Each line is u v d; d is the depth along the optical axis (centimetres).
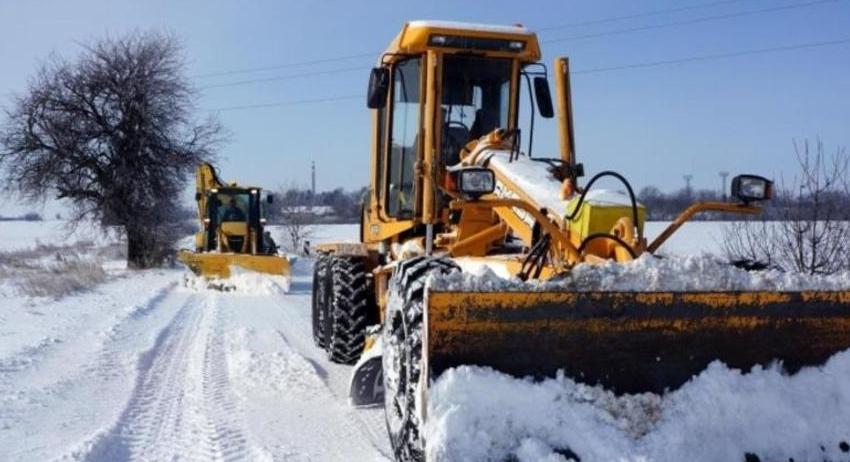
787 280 408
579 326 385
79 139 2511
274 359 802
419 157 671
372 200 805
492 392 372
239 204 2116
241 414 605
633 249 436
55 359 783
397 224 715
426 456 365
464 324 374
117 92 2514
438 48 661
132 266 2519
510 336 380
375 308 790
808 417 395
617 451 366
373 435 549
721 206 493
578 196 482
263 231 2202
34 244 3928
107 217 2508
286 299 1525
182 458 494
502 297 375
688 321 396
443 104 684
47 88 2516
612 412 383
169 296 1551
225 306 1377
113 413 590
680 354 399
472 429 362
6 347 828
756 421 389
